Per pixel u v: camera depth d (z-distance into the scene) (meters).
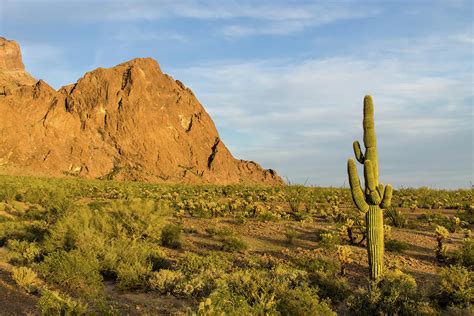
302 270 12.80
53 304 9.20
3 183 46.38
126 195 42.16
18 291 11.10
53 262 12.18
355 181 11.59
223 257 15.26
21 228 19.25
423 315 9.34
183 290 11.30
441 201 32.81
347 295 10.96
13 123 127.69
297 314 8.91
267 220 23.39
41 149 128.75
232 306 8.52
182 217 24.61
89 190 49.78
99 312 9.72
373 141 11.73
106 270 13.03
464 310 9.33
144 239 17.41
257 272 11.47
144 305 10.49
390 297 9.73
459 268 11.25
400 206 31.28
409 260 15.04
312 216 25.97
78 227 16.05
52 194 27.08
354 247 16.69
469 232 19.23
